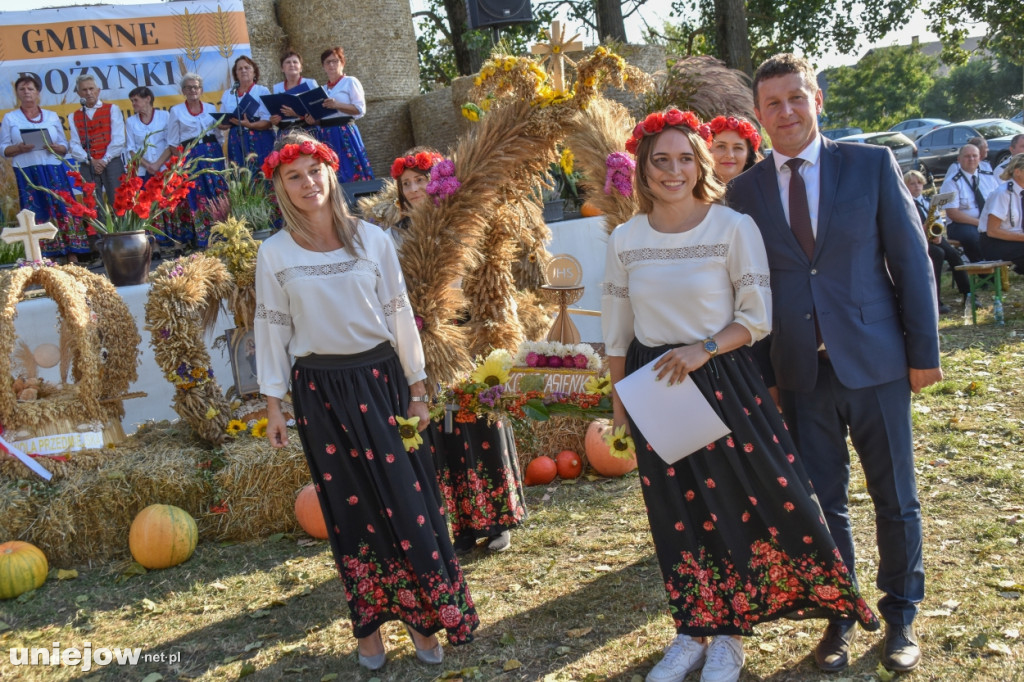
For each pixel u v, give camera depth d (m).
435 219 3.18
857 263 2.46
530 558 3.61
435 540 2.73
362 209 3.99
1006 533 3.32
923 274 2.42
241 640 3.16
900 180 2.47
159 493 4.05
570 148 3.56
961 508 3.62
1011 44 23.53
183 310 4.18
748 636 2.63
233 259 4.34
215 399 4.29
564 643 2.89
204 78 8.66
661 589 3.19
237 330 4.46
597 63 3.21
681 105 7.15
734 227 2.40
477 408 3.39
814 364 2.51
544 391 3.32
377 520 2.75
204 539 4.14
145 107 7.83
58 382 4.63
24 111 7.46
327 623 3.23
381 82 9.84
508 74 3.25
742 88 7.24
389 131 9.95
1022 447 4.26
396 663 2.89
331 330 2.63
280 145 2.60
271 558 3.91
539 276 4.28
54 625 3.40
